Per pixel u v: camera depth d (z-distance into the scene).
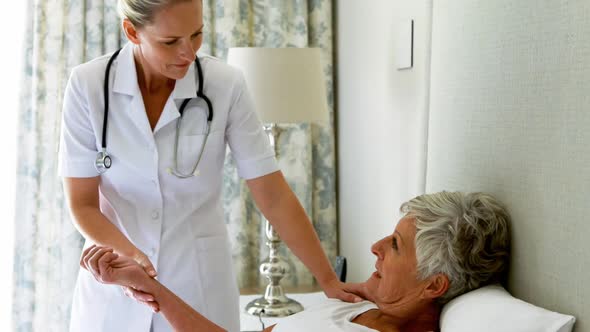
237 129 1.73
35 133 2.99
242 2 3.13
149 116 1.66
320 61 2.56
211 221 1.74
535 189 1.36
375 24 2.67
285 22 3.15
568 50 1.26
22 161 3.01
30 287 3.03
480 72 1.56
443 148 1.74
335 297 1.68
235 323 1.78
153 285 1.42
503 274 1.48
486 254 1.42
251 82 2.46
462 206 1.43
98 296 1.67
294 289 3.03
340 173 3.17
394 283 1.48
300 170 3.14
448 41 1.71
